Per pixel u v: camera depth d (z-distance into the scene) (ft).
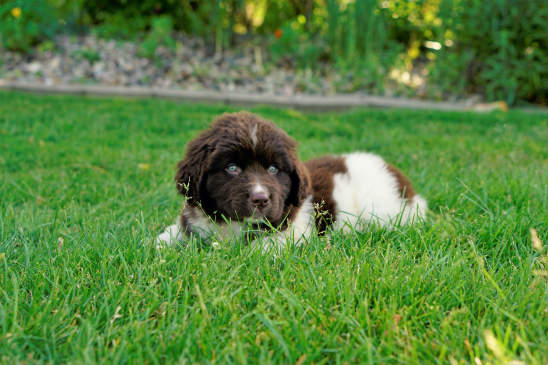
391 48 11.43
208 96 9.73
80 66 11.02
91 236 4.12
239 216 4.06
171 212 4.68
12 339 3.35
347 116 8.62
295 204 4.26
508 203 4.66
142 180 5.25
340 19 11.29
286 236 4.09
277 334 3.36
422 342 3.42
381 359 3.33
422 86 11.18
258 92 10.46
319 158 4.91
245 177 4.06
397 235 4.23
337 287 3.66
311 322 3.49
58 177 5.23
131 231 4.28
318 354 3.36
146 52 11.14
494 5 10.28
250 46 12.41
